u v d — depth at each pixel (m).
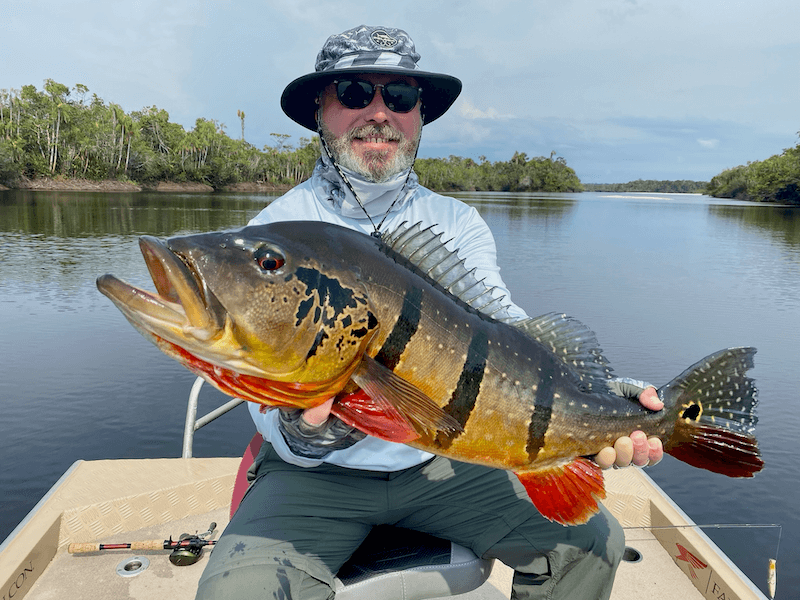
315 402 0.61
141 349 4.23
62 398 3.30
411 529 0.89
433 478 0.84
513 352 0.70
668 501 1.21
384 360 0.63
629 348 4.38
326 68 1.01
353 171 0.98
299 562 0.74
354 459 0.82
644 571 1.11
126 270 7.39
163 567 1.08
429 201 1.04
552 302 5.97
